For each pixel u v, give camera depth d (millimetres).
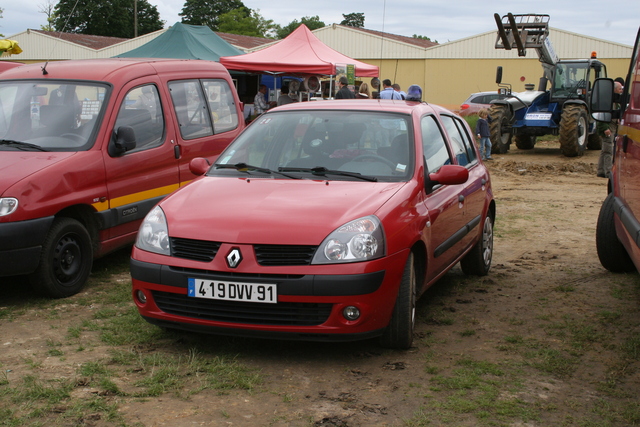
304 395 3559
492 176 14523
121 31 61219
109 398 3453
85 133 5746
